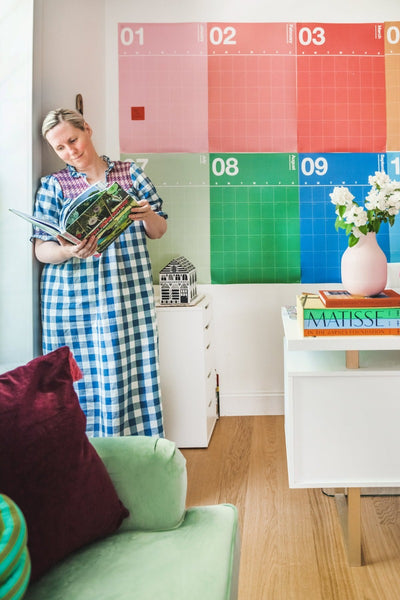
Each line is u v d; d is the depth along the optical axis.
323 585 1.62
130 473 1.17
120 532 1.14
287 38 3.12
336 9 3.11
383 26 3.11
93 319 2.06
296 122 3.13
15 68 2.02
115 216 1.85
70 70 2.54
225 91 3.13
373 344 1.62
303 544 1.84
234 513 1.22
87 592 0.91
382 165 3.14
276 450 2.68
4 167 2.04
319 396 1.67
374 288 1.76
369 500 2.15
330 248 3.17
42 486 0.97
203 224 3.17
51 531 0.97
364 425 1.67
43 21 2.18
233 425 3.06
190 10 3.12
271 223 3.17
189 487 2.29
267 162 3.15
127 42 3.12
